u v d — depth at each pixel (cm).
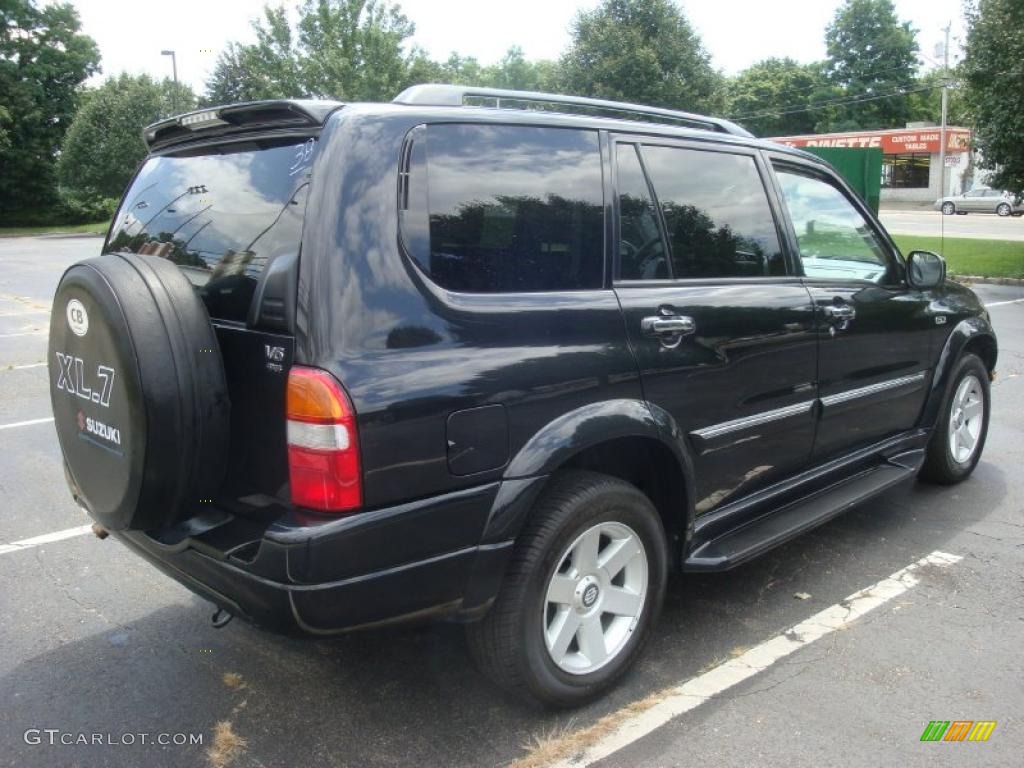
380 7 3170
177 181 312
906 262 461
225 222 279
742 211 363
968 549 433
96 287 247
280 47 3173
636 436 296
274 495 252
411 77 3206
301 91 3114
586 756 275
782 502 391
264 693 315
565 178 296
